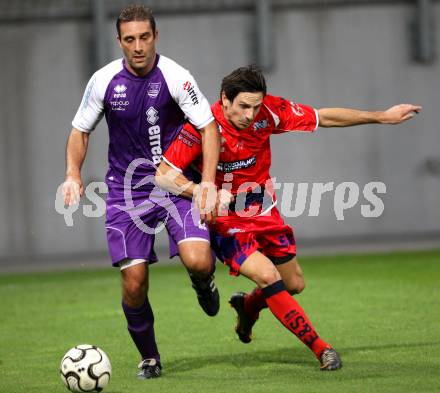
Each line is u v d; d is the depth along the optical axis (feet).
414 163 220.02
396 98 219.00
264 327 91.04
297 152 218.18
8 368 75.20
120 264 67.00
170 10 215.92
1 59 213.46
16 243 215.51
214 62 217.15
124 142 66.74
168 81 64.75
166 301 116.37
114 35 212.84
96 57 211.82
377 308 101.04
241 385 62.28
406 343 78.28
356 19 218.59
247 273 66.03
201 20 216.74
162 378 66.95
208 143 64.39
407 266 147.33
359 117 69.05
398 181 220.02
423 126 219.61
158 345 83.51
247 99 63.62
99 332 93.76
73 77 214.28
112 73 65.41
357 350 75.56
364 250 184.34
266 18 215.10
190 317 100.83
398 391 57.72
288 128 68.18
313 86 218.59
